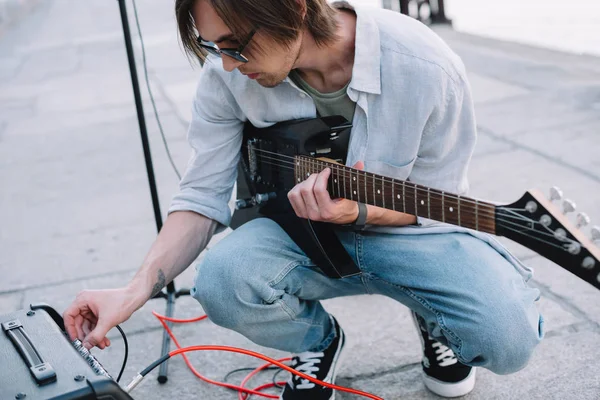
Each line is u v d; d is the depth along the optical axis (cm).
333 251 168
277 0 148
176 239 179
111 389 115
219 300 167
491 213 129
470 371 190
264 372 209
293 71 169
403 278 167
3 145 480
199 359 219
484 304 156
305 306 179
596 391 190
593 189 313
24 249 316
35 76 701
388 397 193
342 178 158
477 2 836
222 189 188
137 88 232
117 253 303
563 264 121
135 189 376
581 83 467
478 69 532
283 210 179
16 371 120
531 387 193
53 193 382
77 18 1134
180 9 155
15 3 1259
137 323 243
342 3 166
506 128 402
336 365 184
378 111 164
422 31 165
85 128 499
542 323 163
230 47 152
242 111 179
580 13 693
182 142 445
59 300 268
